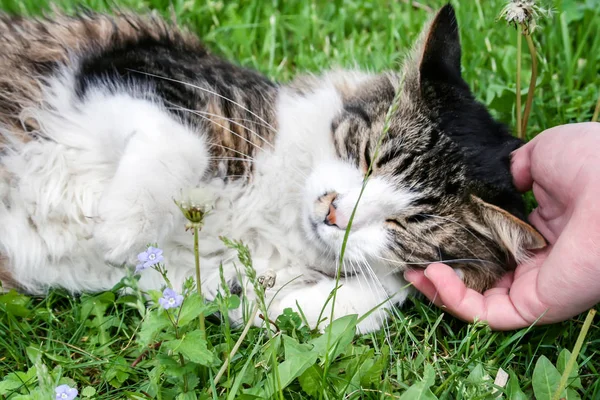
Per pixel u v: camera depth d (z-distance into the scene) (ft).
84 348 1.72
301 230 1.93
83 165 1.86
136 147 1.77
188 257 1.88
